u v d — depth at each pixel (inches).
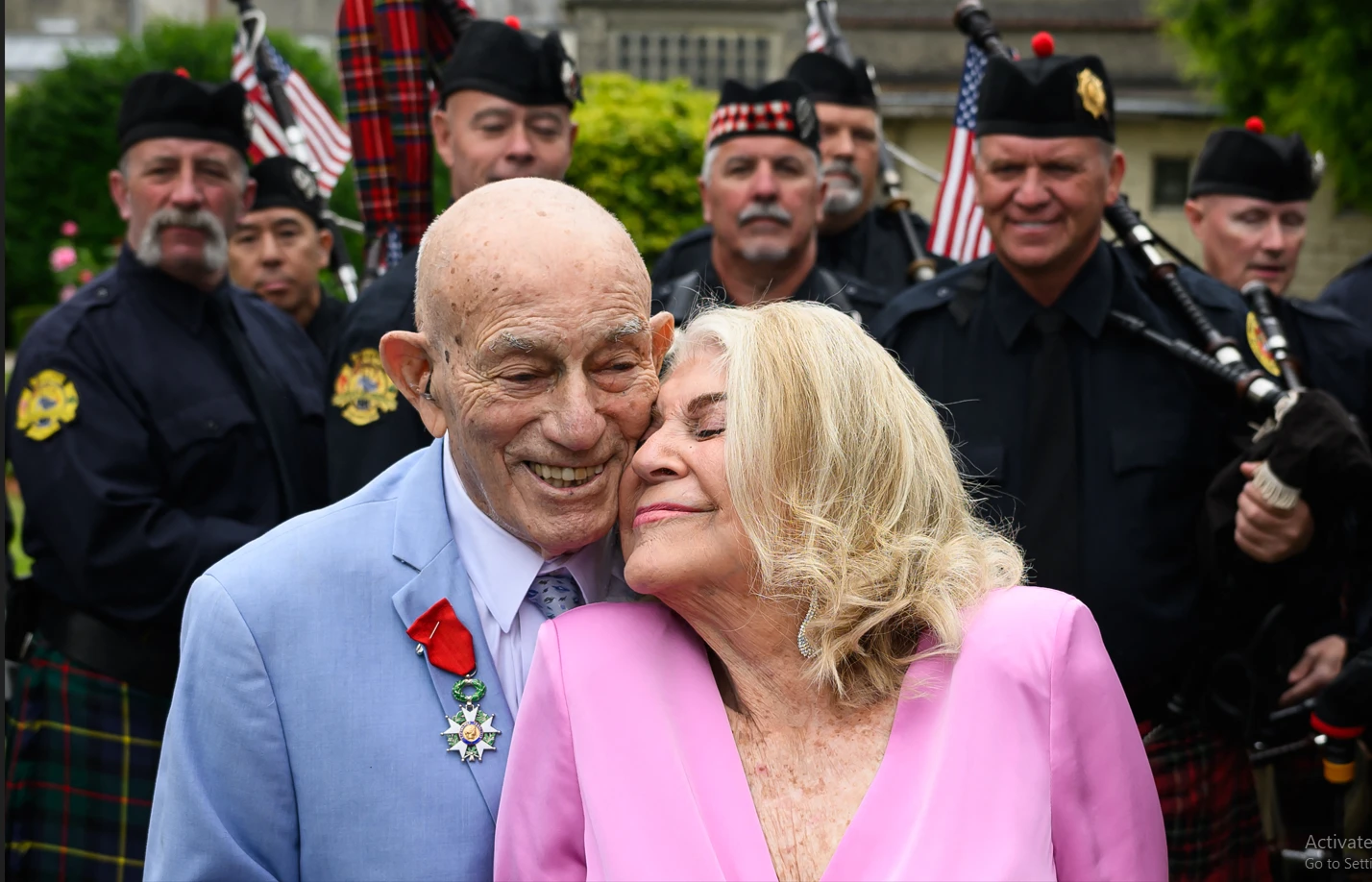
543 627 61.9
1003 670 56.7
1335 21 369.4
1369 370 124.0
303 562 63.8
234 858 59.7
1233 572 98.6
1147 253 110.1
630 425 60.9
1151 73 497.0
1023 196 103.3
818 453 58.7
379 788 60.8
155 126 119.0
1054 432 103.5
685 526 59.1
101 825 109.5
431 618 63.0
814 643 58.3
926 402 63.2
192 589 64.6
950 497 61.8
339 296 264.5
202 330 119.5
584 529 61.1
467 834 60.7
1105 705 57.1
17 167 433.4
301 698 61.4
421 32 147.2
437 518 65.3
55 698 111.7
